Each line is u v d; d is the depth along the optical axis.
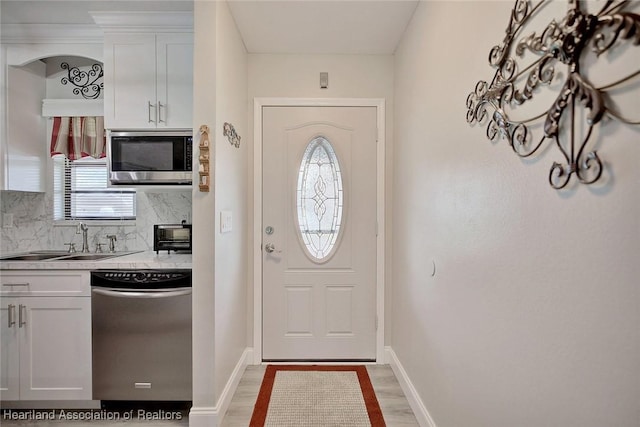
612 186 0.69
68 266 2.03
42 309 2.03
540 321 0.91
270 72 2.70
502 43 1.10
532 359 0.95
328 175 2.77
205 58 1.86
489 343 1.18
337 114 2.73
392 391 2.31
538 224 0.92
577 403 0.78
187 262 2.05
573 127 0.79
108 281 2.02
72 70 2.74
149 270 2.04
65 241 2.73
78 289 2.04
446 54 1.58
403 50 2.40
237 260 2.37
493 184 1.16
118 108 2.24
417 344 2.02
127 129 2.27
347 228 2.75
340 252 2.75
